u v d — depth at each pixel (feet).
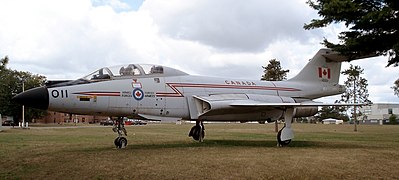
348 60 35.83
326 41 34.09
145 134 84.28
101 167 28.76
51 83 40.70
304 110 53.93
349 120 365.20
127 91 43.45
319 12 31.89
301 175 25.75
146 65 47.01
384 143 54.85
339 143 54.44
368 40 30.68
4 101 214.90
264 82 56.90
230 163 30.32
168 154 36.91
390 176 25.84
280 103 48.21
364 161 32.01
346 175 25.98
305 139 65.67
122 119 45.70
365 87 154.71
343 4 28.27
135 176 25.57
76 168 28.53
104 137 70.74
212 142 55.52
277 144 49.75
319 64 62.95
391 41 30.14
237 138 68.03
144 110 44.68
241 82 54.03
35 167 29.45
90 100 41.19
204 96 48.91
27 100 38.22
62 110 40.45
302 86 60.29
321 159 33.09
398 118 336.90
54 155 36.47
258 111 52.60
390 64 32.89
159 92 45.75
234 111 50.19
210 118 49.73
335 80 64.49
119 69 44.55
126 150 41.47
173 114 46.85
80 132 97.81
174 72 48.78
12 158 34.50
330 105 47.65
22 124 169.68
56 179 25.22
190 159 32.76
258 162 30.94
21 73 222.69
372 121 374.63
